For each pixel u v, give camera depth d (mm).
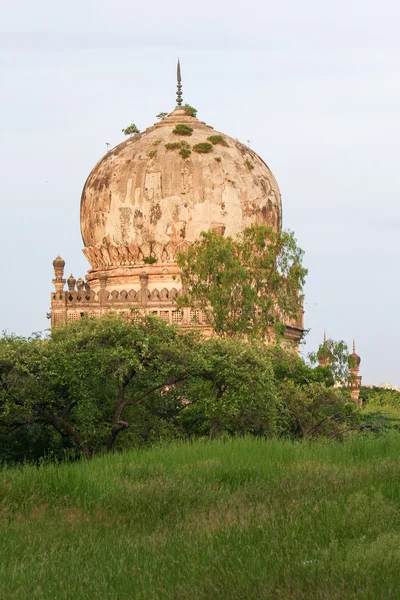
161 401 43469
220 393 42062
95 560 21047
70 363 38406
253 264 62875
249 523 22891
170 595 18406
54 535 23547
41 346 39438
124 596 18672
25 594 19000
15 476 28859
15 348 38875
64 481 27984
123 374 39188
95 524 24641
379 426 48844
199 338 42656
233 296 61344
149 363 40250
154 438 41750
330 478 27516
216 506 25703
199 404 42719
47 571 20375
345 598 17422
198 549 21062
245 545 21016
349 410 49281
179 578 19281
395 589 17703
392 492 25375
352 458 31734
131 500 26359
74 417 40750
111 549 21812
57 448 41281
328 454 32812
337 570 18688
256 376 41281
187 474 29125
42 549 22141
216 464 30375
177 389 44000
